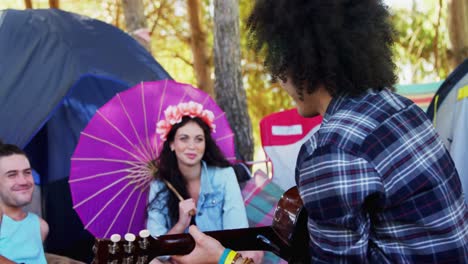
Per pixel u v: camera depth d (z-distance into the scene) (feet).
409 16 19.83
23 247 8.23
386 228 4.02
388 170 3.91
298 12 4.13
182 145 8.10
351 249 3.90
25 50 10.44
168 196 8.23
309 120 10.45
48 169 10.69
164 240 5.08
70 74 10.05
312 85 4.23
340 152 3.91
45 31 10.70
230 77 12.72
